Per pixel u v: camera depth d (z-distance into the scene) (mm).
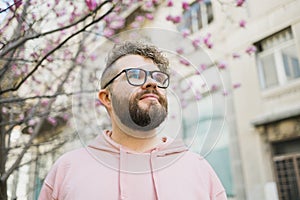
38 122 1994
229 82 5242
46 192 955
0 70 1583
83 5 1819
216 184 1018
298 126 4504
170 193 863
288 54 4840
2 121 1920
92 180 873
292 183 4555
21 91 1988
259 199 4695
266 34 4988
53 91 2053
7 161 2027
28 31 1460
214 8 5305
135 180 872
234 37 5285
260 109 5004
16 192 1841
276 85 4969
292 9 4680
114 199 837
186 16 2717
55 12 1729
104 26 2068
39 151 1980
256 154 4895
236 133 5145
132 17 2248
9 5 1279
